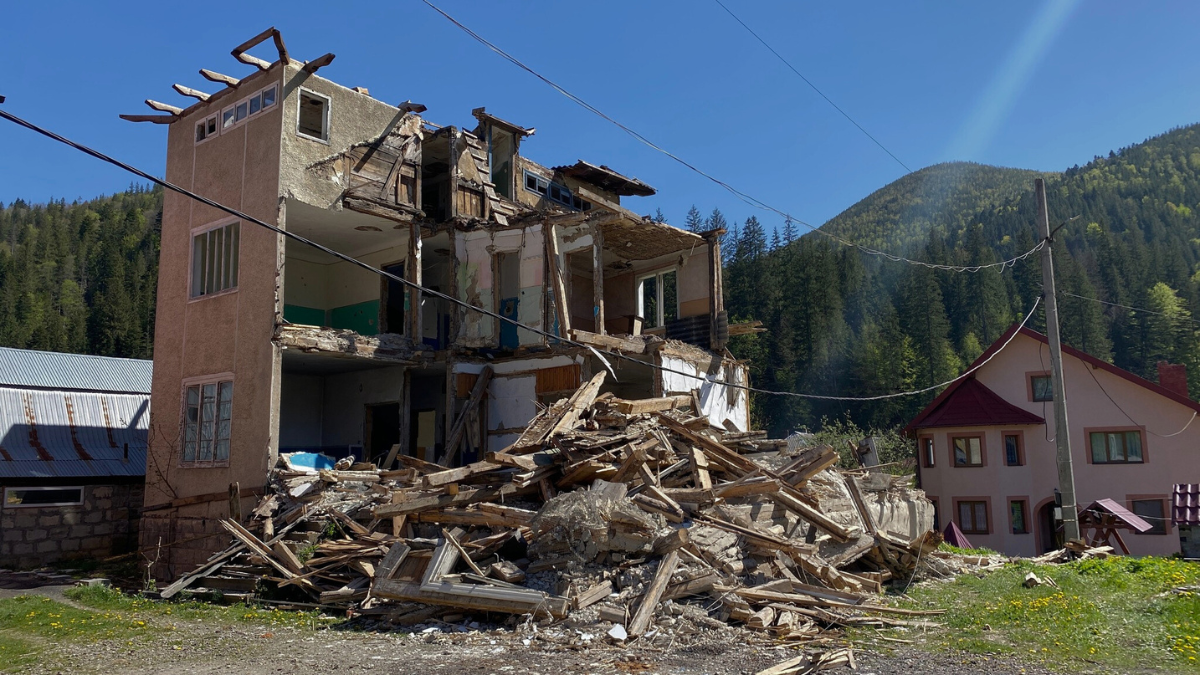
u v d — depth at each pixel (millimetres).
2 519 21094
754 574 11086
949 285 85500
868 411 63312
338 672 8195
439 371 22391
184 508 18516
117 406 25828
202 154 20062
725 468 14188
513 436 20109
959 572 14945
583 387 17109
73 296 101688
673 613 9727
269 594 13125
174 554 18391
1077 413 31109
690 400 18438
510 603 10008
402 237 21391
